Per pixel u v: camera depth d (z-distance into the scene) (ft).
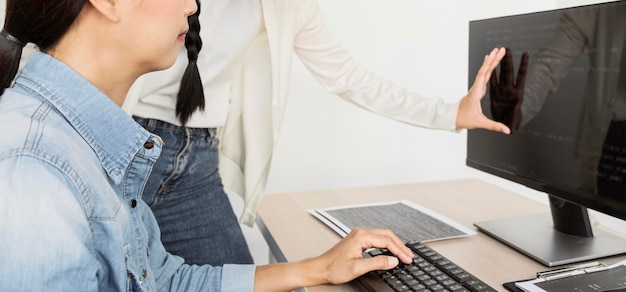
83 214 1.89
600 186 3.01
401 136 7.14
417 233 3.67
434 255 3.01
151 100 3.87
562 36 3.14
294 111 6.72
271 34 4.31
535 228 3.63
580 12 3.00
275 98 4.50
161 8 2.20
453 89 7.22
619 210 2.90
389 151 7.16
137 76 2.37
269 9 4.25
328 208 4.32
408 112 4.50
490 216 4.07
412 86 7.07
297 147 6.84
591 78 2.98
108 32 2.14
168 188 4.17
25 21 2.07
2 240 1.73
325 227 3.93
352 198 4.67
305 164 6.91
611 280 2.66
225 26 4.05
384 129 7.06
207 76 4.10
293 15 4.39
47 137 1.89
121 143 2.27
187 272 3.20
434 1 6.86
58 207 1.80
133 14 2.14
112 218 2.07
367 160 7.11
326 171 7.00
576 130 3.13
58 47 2.15
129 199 2.51
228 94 4.46
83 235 1.89
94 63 2.19
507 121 3.74
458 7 6.94
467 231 3.69
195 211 4.36
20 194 1.75
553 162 3.34
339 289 2.94
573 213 3.42
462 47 7.09
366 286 2.85
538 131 3.44
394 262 2.91
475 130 4.13
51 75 2.09
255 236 7.05
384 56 6.89
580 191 3.16
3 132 1.86
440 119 4.19
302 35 4.65
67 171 1.87
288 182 6.91
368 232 3.10
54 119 2.04
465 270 2.90
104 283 2.14
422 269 2.86
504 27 3.66
